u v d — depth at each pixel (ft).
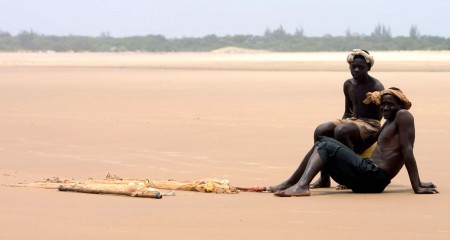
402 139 62.75
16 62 536.01
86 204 55.98
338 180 64.08
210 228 47.83
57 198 58.54
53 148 98.43
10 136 110.11
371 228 48.06
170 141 102.22
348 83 70.64
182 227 48.16
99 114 136.56
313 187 68.64
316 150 63.41
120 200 57.93
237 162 84.79
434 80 210.18
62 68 392.88
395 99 63.67
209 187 63.36
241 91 186.39
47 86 224.74
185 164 84.33
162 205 55.98
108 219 50.39
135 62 529.86
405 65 342.03
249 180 73.05
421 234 46.55
